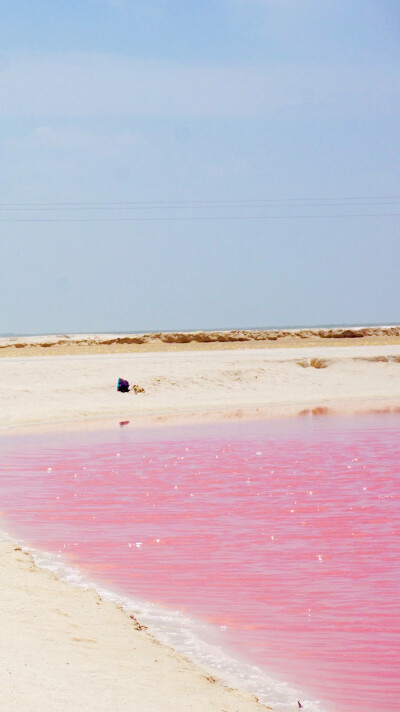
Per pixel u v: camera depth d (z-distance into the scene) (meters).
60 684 7.72
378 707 8.19
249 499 19.67
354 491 20.72
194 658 9.46
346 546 14.98
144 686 8.05
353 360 57.59
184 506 18.84
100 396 45.22
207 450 28.48
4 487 21.53
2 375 48.91
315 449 28.67
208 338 92.88
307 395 48.97
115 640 9.61
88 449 28.95
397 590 12.23
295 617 11.01
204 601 11.70
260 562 13.81
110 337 93.31
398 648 9.86
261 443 30.28
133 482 22.19
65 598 11.30
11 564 13.12
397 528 16.44
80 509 18.50
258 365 54.31
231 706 7.84
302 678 8.96
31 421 37.88
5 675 7.74
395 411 42.31
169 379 49.22
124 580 12.70
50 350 80.00
